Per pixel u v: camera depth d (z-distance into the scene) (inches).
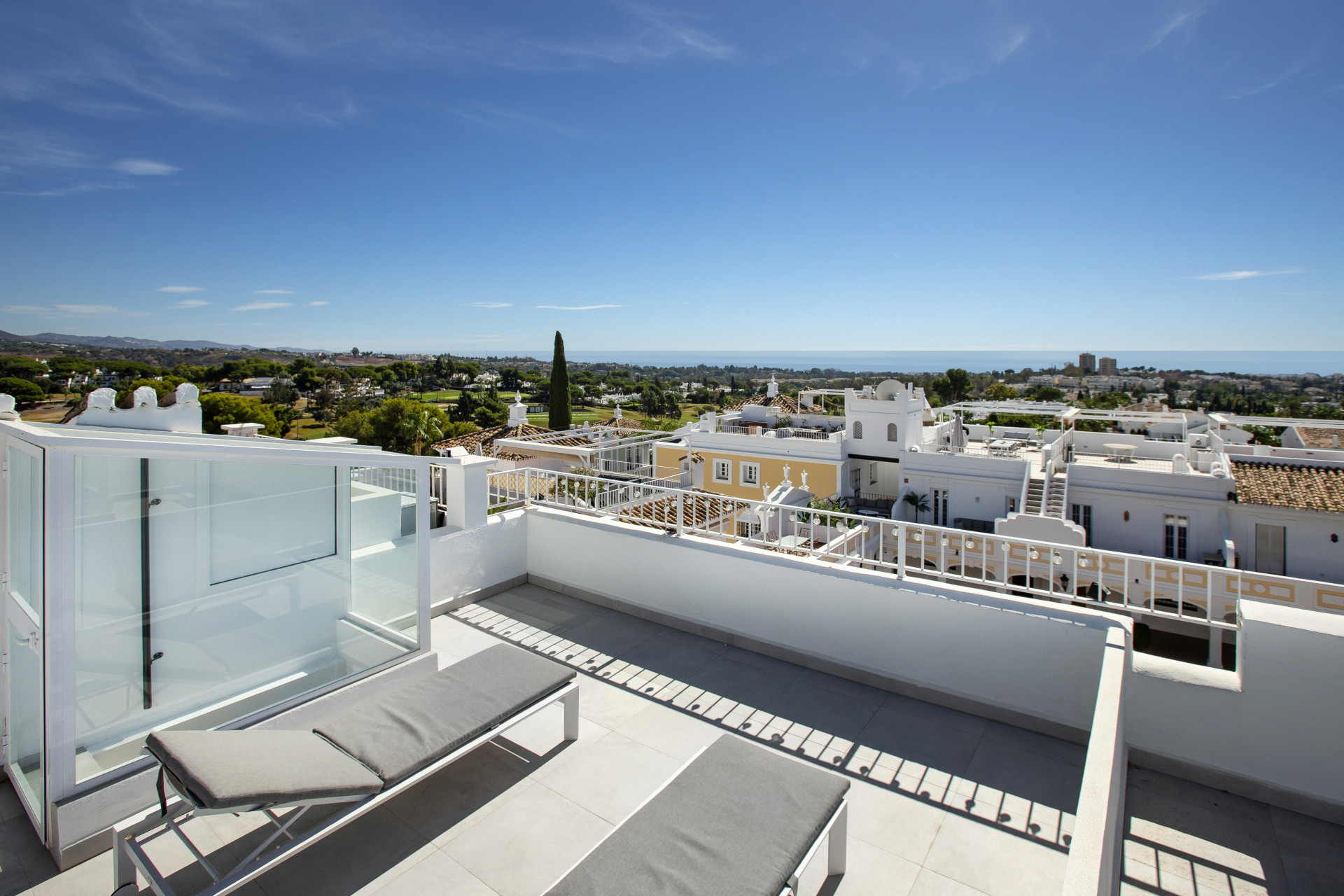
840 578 172.1
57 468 97.0
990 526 799.7
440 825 113.6
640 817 92.8
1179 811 124.1
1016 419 1491.1
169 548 116.9
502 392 3452.3
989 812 119.9
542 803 120.3
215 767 85.7
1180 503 687.7
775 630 185.0
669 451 1063.6
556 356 1664.6
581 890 79.3
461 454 231.1
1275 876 108.4
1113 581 609.0
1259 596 556.4
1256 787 126.8
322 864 103.3
